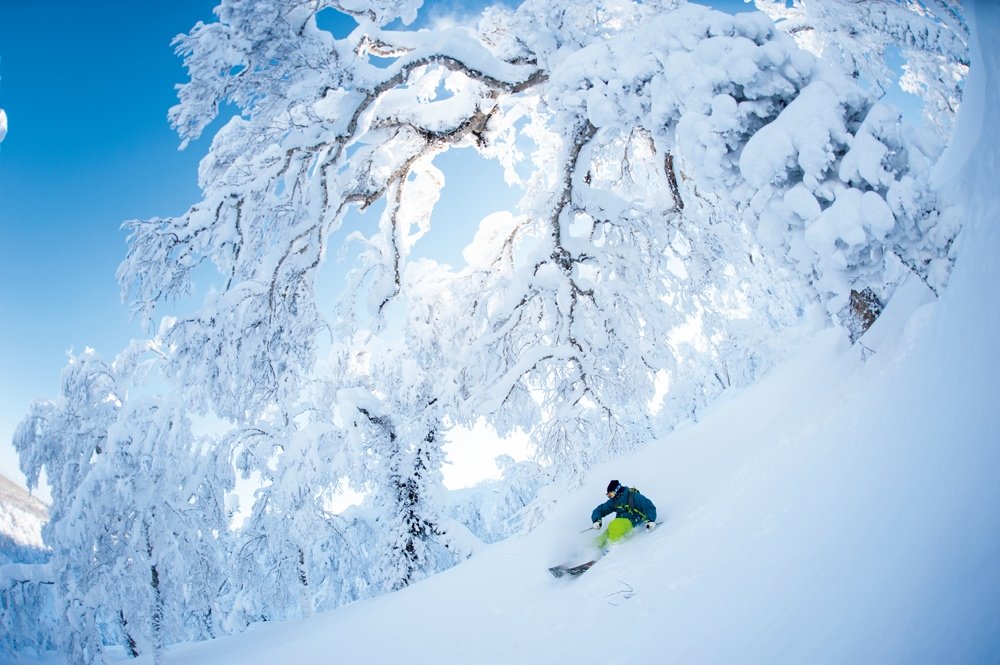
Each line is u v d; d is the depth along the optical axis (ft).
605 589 15.60
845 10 34.19
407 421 52.19
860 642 5.80
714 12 19.98
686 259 38.24
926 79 39.55
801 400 21.34
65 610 55.52
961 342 7.70
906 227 15.16
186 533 59.36
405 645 20.27
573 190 32.83
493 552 32.60
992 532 5.08
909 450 7.74
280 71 26.32
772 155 17.37
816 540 8.62
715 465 24.29
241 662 28.99
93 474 55.16
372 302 39.55
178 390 30.60
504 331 35.99
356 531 82.17
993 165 9.14
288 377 33.78
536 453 34.12
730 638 8.30
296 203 31.40
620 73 21.49
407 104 34.17
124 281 27.89
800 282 19.74
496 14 31.48
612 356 35.12
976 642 4.46
